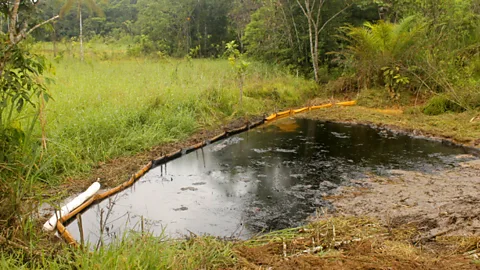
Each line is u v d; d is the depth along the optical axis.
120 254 2.86
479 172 5.60
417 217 4.09
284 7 14.77
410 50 11.52
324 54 14.80
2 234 3.13
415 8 12.78
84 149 5.68
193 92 8.99
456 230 3.73
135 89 8.51
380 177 5.48
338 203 4.60
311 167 5.99
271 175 5.63
